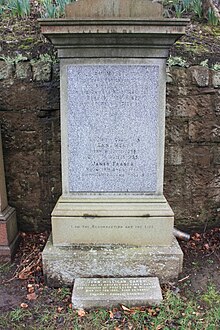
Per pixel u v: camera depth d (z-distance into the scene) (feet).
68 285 10.02
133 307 9.11
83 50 9.41
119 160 10.15
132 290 9.35
